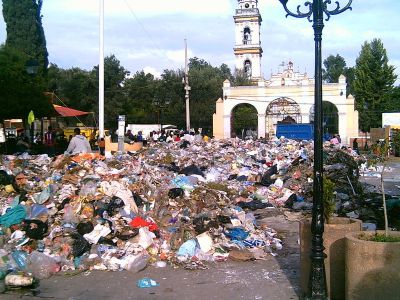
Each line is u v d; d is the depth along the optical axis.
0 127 35.31
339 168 13.63
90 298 5.96
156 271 7.04
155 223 8.71
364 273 4.91
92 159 13.72
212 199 10.68
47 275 6.82
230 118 51.16
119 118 20.05
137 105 62.81
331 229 5.56
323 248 5.38
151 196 10.23
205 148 23.69
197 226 8.44
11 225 8.39
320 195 5.36
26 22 36.03
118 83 62.16
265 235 8.93
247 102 50.59
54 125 44.16
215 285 6.36
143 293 6.11
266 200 13.27
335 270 5.55
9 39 36.31
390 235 5.26
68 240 7.74
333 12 5.36
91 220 8.45
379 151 8.20
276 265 7.28
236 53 93.06
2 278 6.66
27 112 24.94
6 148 22.36
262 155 22.41
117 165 13.75
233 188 13.89
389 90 65.12
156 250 7.73
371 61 65.50
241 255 7.54
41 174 12.17
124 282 6.55
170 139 27.92
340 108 48.34
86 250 7.57
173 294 6.05
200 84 64.81
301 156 17.84
